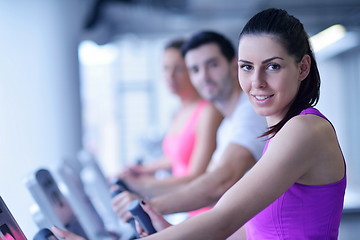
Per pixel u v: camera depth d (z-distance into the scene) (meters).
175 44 2.83
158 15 6.24
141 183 2.33
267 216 1.12
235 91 2.06
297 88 1.10
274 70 1.05
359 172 10.64
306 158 1.00
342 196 1.10
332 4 6.87
